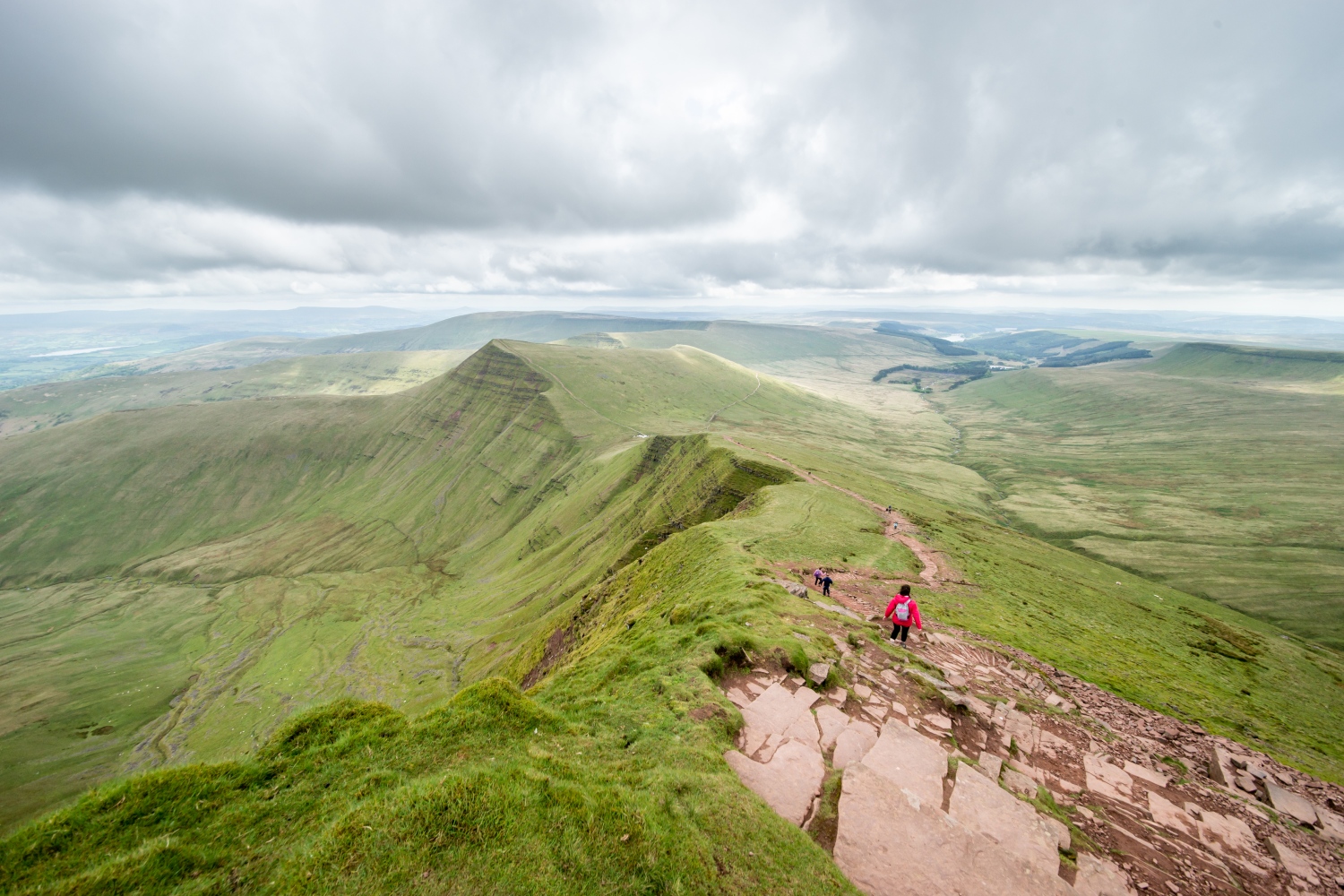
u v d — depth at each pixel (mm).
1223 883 15266
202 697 165375
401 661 159250
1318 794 22062
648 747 17484
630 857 12391
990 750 20844
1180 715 38406
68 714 157750
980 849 13711
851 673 24500
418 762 15891
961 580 69625
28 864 12195
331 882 11391
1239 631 102062
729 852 12867
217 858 12523
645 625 42688
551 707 22938
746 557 53281
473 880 11414
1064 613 71625
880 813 14570
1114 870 14883
